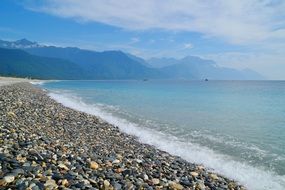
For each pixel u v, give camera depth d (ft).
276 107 157.79
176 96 242.37
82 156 41.50
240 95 274.16
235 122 100.22
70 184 28.78
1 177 26.66
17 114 73.10
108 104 158.30
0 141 38.68
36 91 223.10
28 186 25.76
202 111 132.46
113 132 74.79
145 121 98.43
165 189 34.50
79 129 71.15
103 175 34.17
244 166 50.26
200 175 43.65
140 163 45.11
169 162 49.44
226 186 39.75
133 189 31.76
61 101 163.12
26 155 34.24
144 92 304.91
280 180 43.65
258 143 67.77
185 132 80.07
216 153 58.54
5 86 198.49
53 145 44.62
